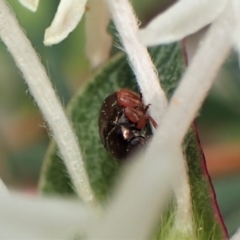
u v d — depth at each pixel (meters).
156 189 0.05
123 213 0.05
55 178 0.06
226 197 0.07
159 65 0.06
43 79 0.06
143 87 0.06
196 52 0.05
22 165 0.07
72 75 0.07
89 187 0.06
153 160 0.05
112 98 0.06
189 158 0.06
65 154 0.06
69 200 0.05
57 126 0.06
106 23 0.07
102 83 0.06
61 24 0.06
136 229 0.05
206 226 0.06
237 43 0.05
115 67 0.06
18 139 0.07
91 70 0.07
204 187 0.06
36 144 0.07
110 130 0.06
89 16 0.06
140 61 0.06
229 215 0.07
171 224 0.06
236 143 0.07
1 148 0.07
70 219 0.05
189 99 0.05
